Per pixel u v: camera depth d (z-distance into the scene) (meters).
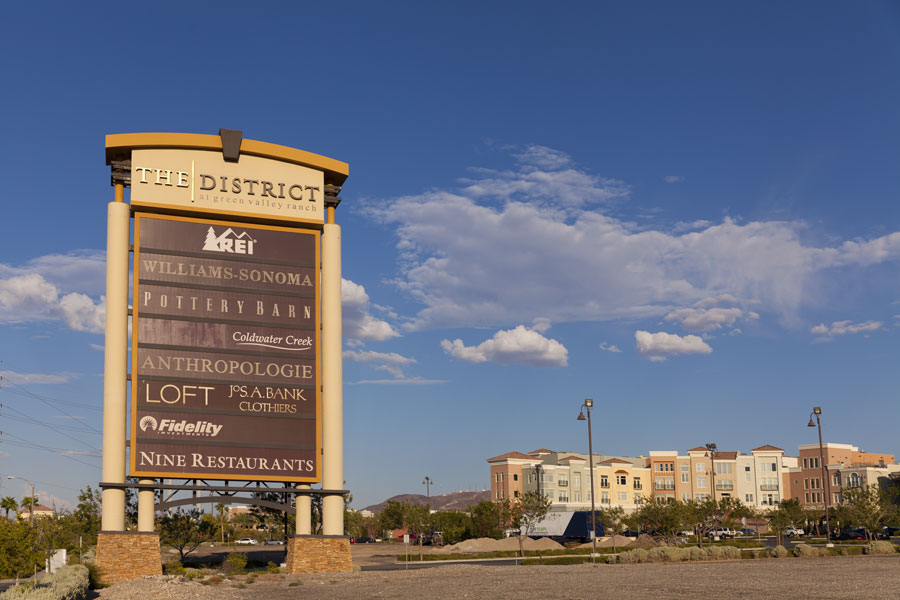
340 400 53.47
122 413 49.00
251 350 52.19
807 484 159.50
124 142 51.66
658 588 36.97
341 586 44.25
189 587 41.28
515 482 158.00
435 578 47.88
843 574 43.78
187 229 52.44
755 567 52.28
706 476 164.50
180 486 49.16
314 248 55.03
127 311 50.25
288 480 51.53
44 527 69.06
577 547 89.25
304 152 55.62
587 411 70.56
